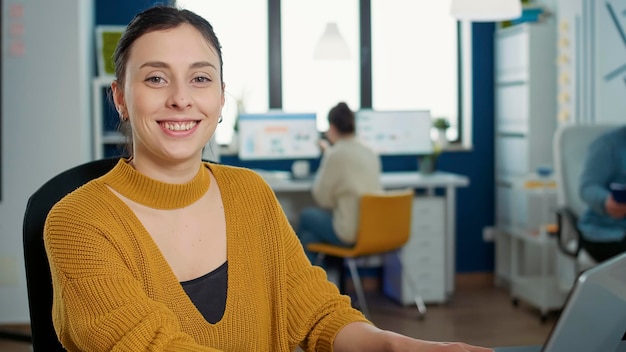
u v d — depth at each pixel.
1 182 4.61
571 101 5.27
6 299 4.66
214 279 1.27
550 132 5.43
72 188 1.42
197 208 1.28
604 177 3.98
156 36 1.20
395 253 5.27
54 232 1.19
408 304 5.20
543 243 4.87
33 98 4.61
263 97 5.75
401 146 5.59
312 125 5.55
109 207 1.22
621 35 4.74
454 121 5.95
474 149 5.89
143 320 1.10
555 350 0.98
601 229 4.00
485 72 5.86
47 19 4.59
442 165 5.87
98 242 1.17
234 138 5.61
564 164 4.28
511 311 5.04
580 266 4.23
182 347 1.08
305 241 4.89
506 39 5.67
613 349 1.02
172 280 1.22
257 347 1.29
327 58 5.27
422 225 5.21
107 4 5.34
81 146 4.64
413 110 5.60
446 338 4.42
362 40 5.80
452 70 5.93
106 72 5.09
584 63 5.12
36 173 4.62
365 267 5.70
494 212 5.93
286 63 5.77
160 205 1.25
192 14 1.23
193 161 1.25
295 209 5.52
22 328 4.66
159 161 1.24
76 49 4.61
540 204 5.09
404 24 5.86
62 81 4.61
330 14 5.77
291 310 1.35
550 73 5.42
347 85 5.84
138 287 1.16
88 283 1.14
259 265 1.33
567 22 5.29
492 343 4.30
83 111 4.71
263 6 5.68
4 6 4.57
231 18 5.67
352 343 1.25
